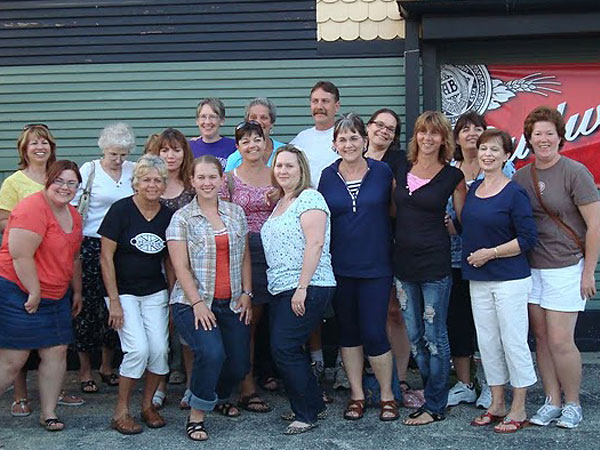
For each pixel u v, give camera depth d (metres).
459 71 6.43
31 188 5.10
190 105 6.44
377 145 5.28
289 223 4.52
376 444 4.39
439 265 4.57
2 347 4.60
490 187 4.62
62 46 6.46
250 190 5.05
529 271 4.57
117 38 6.45
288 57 6.39
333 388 5.56
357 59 6.36
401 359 5.33
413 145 4.71
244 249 4.73
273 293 4.57
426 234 4.59
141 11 6.43
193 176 4.59
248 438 4.54
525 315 4.54
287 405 5.20
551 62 6.35
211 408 4.58
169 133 5.10
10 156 6.50
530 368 4.57
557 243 4.57
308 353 5.65
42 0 6.46
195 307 4.49
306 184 4.65
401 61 6.33
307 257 4.43
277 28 6.39
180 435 4.61
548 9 6.00
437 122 4.55
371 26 6.34
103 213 5.36
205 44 6.43
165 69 6.44
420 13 6.11
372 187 4.74
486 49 6.38
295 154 4.63
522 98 6.39
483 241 4.56
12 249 4.52
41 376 4.74
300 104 6.39
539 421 4.63
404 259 4.63
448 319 5.13
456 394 5.11
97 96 6.46
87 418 4.96
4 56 6.48
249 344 4.83
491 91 6.41
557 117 4.59
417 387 5.52
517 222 4.47
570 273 4.55
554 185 4.57
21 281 4.56
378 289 4.71
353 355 4.88
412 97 6.25
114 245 4.66
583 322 6.36
